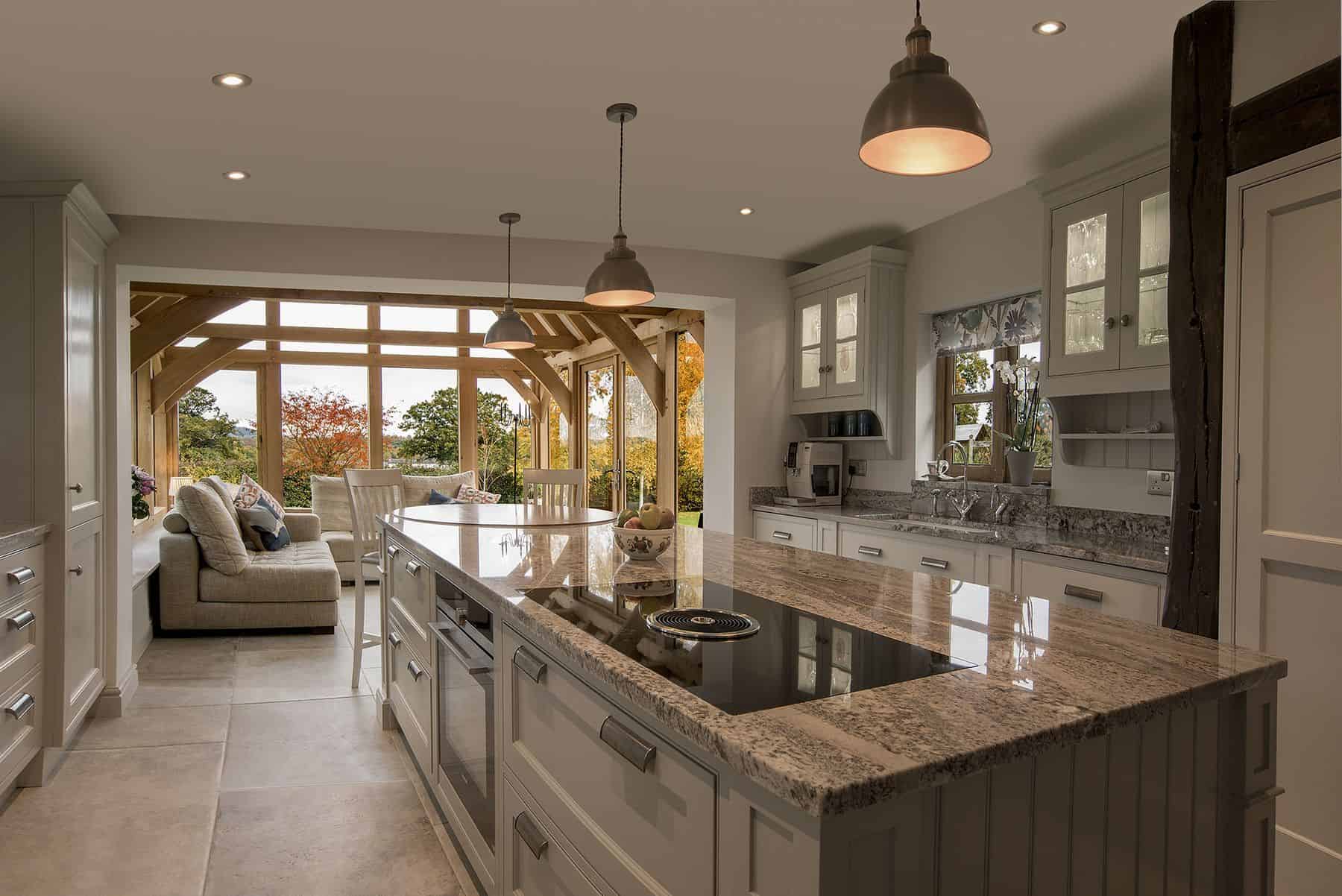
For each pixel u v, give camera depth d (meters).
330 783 2.88
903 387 4.54
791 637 1.41
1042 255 3.57
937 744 0.93
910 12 2.15
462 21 2.19
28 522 2.92
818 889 0.83
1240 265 2.09
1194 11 2.18
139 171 3.34
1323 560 1.88
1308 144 1.92
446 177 3.46
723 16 2.17
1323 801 1.92
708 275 4.92
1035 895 1.03
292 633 5.22
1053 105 2.78
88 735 3.34
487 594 1.87
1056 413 3.40
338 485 7.67
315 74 2.49
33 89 2.57
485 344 4.57
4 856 2.36
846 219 4.18
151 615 5.07
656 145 3.10
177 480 8.51
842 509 4.71
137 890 2.18
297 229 4.21
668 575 2.01
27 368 2.93
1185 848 1.21
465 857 2.36
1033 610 1.63
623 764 1.27
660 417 7.04
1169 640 1.40
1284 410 1.99
